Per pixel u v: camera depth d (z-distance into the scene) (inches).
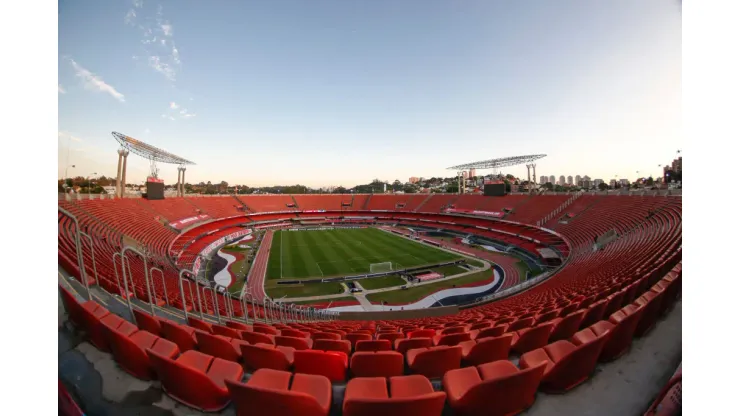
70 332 222.8
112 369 188.2
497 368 173.9
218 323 395.5
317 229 2544.3
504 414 147.2
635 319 205.5
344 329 426.0
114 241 975.6
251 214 2738.7
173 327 245.6
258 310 706.2
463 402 143.4
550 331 259.6
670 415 132.6
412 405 121.4
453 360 207.9
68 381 177.5
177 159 2069.4
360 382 159.9
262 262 1470.2
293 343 270.5
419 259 1524.4
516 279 1225.4
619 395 163.8
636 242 892.0
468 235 2135.8
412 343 262.1
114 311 298.5
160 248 1283.2
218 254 1628.9
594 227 1407.5
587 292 452.1
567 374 163.2
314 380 164.2
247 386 129.7
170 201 2047.2
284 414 133.4
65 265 372.2
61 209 260.5
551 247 1549.0
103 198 1512.1
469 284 1176.8
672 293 287.9
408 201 3181.6
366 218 3043.8
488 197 2549.2
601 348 175.6
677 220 882.1
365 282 1201.4
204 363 184.2
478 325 353.1
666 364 189.8
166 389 167.3
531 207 2103.8
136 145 1729.8
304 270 1346.0
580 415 151.0
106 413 159.0
